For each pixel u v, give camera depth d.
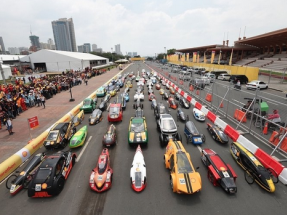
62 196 8.99
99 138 15.13
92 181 9.32
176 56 100.81
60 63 68.81
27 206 8.48
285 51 55.94
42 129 17.25
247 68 41.50
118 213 7.88
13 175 10.35
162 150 13.00
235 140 14.09
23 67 66.06
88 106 21.88
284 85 33.62
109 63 125.56
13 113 20.53
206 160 10.62
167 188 9.30
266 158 11.02
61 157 10.13
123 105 22.25
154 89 34.91
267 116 15.85
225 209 7.93
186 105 22.30
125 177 10.25
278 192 8.85
